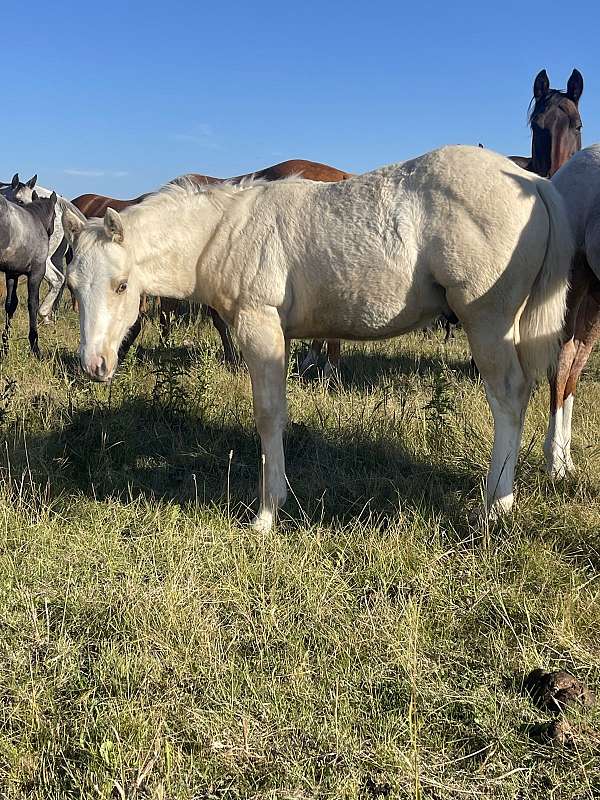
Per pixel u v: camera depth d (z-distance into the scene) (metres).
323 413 5.30
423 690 2.51
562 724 2.30
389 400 5.54
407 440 4.78
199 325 8.91
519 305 3.45
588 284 4.38
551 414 4.42
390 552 3.36
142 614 2.90
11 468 4.40
